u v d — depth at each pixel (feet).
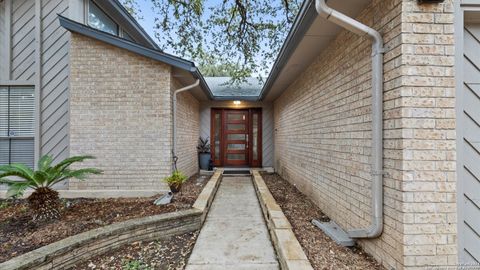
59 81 17.51
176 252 10.05
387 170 7.74
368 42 8.87
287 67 16.98
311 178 15.87
